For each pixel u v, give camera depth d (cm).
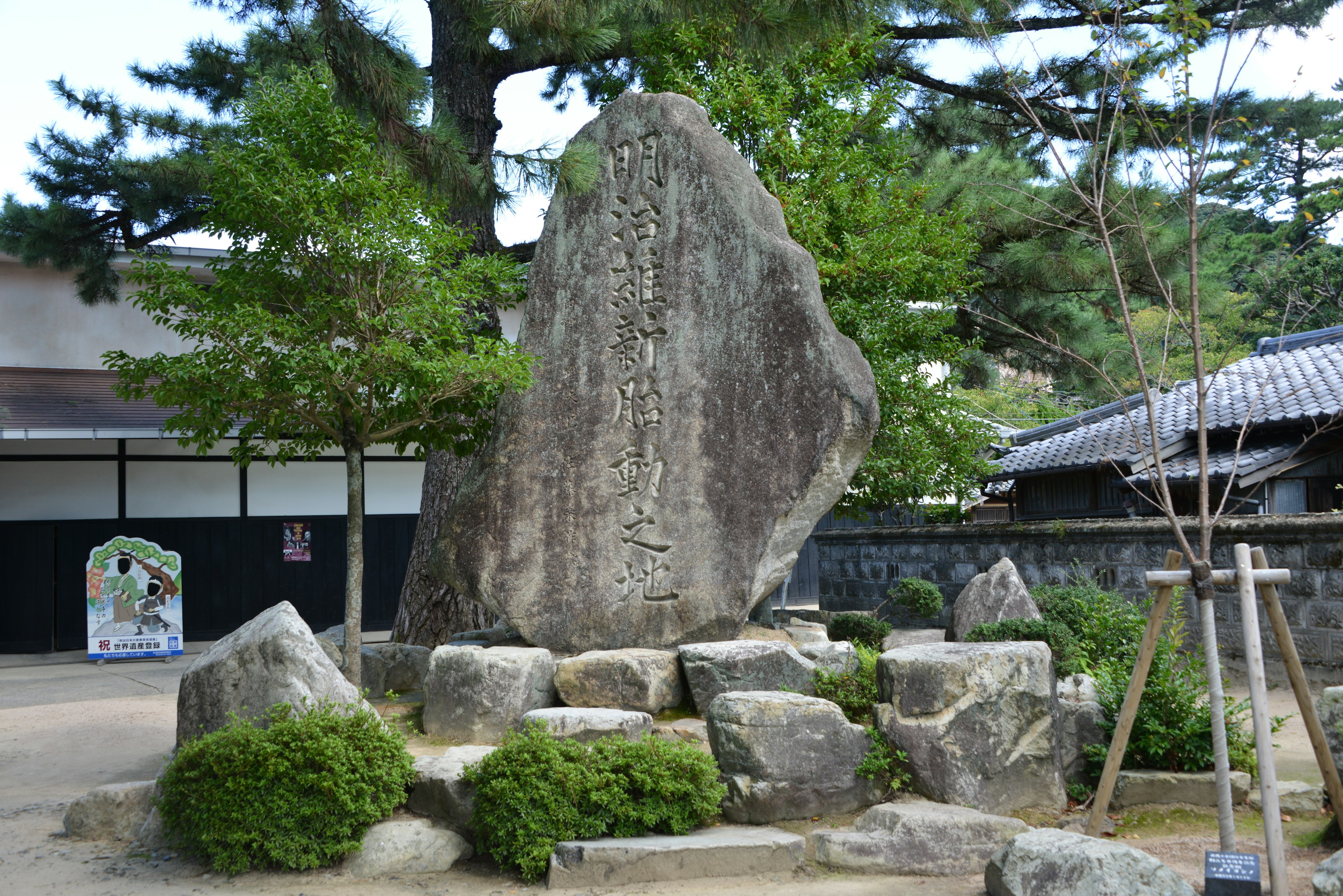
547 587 754
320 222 663
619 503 749
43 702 1049
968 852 454
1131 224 569
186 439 725
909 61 1172
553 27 764
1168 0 493
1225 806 398
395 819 511
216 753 486
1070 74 1046
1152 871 373
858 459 709
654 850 454
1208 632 417
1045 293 1245
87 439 1387
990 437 1162
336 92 748
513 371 704
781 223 754
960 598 953
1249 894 374
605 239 795
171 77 1138
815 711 514
